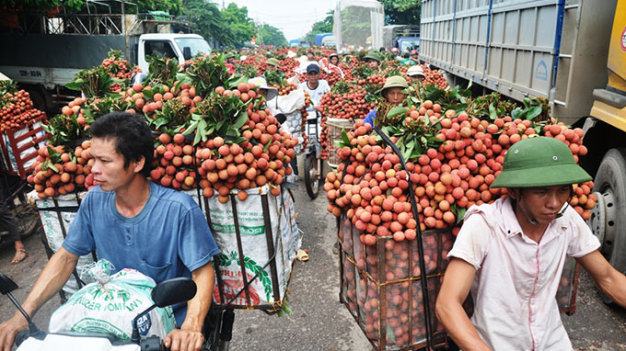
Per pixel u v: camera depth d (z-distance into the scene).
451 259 1.95
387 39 30.44
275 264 2.53
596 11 4.45
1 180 5.08
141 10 19.17
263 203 2.42
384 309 2.19
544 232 1.91
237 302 2.62
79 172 2.50
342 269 2.63
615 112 3.91
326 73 10.26
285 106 6.00
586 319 3.78
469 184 2.25
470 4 9.21
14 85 5.41
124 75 7.99
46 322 3.74
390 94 4.53
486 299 1.95
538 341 1.95
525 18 6.09
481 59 8.38
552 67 5.10
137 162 2.09
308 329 3.83
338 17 22.91
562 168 1.75
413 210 2.13
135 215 2.21
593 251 2.03
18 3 12.26
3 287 2.03
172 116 2.49
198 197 2.46
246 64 11.45
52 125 2.58
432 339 2.24
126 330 1.93
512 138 2.31
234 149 2.34
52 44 13.18
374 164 2.26
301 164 6.69
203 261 2.22
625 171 3.92
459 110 2.68
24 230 5.57
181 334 1.95
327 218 6.21
